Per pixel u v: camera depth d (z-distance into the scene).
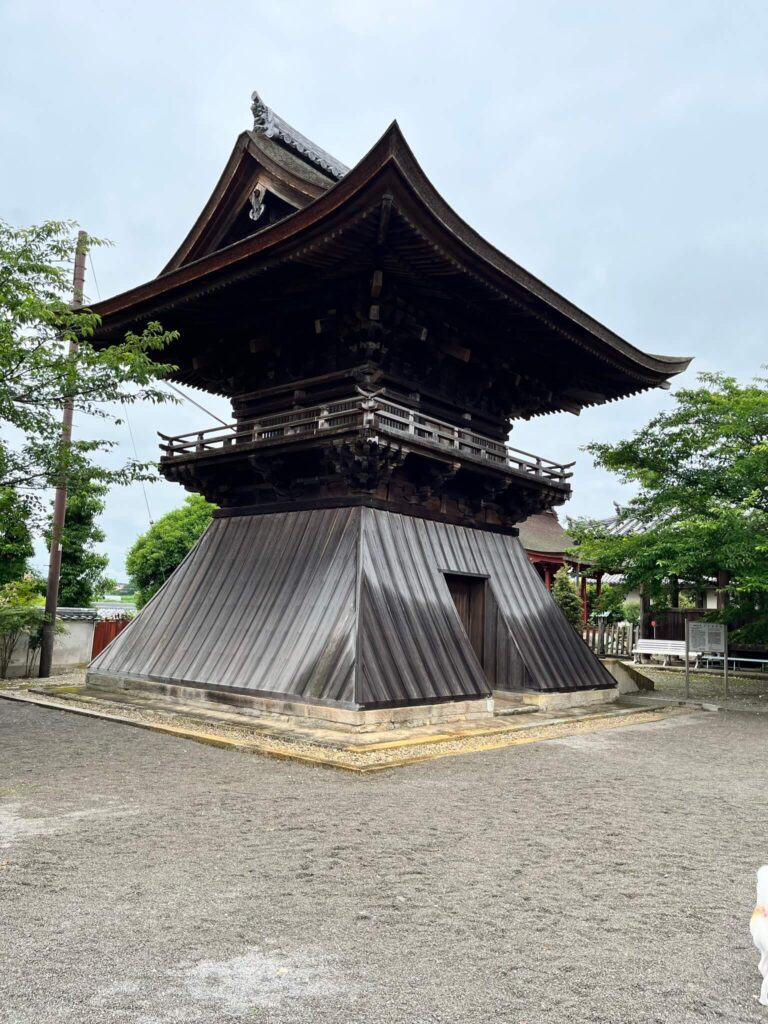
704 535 18.23
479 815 7.67
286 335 16.80
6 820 7.15
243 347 17.97
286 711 12.70
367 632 12.76
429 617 14.30
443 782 9.11
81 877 5.62
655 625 34.09
